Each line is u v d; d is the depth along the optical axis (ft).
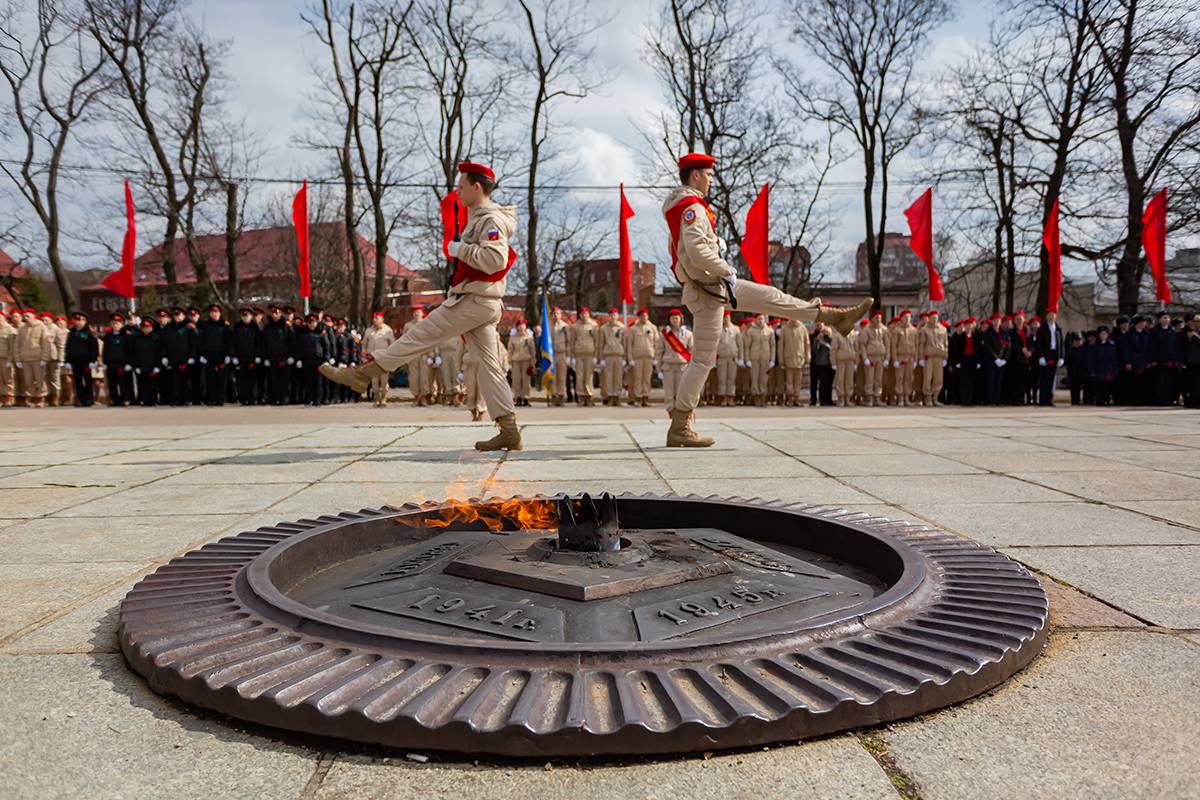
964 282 147.23
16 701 6.75
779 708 5.82
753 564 10.03
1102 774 5.39
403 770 5.51
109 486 18.93
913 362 63.87
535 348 64.13
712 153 99.50
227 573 9.31
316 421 43.09
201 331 64.18
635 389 65.00
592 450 24.80
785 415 44.88
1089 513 14.84
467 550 10.75
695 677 6.23
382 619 8.26
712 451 24.26
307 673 6.39
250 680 6.29
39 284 119.44
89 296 177.68
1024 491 17.15
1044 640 7.86
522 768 5.52
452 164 98.07
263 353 63.36
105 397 70.59
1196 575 10.67
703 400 66.18
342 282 144.87
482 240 22.08
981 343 62.59
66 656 7.86
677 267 23.84
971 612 7.88
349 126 94.84
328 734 5.82
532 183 99.40
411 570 9.97
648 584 8.84
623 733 5.49
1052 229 65.92
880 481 18.49
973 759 5.61
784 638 6.86
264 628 7.40
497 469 20.90
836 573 10.30
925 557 9.68
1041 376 62.64
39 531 14.07
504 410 23.30
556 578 8.70
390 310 109.09
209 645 7.07
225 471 21.09
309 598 9.32
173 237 98.94
